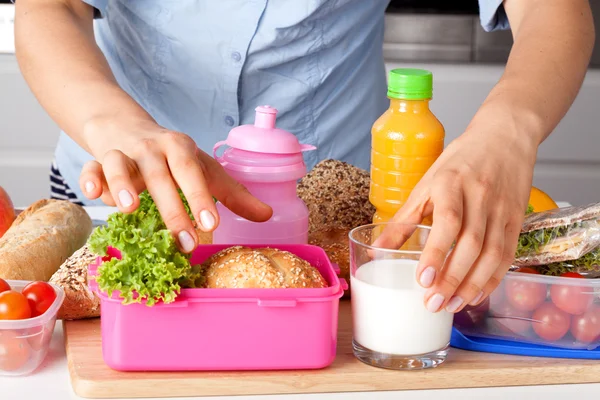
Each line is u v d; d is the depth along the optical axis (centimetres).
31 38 136
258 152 117
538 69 127
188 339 102
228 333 102
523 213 109
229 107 177
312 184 142
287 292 101
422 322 104
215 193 110
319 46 175
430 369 106
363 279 106
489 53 282
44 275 128
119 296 100
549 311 110
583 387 108
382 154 123
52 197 214
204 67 174
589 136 289
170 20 172
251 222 119
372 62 188
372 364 107
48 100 128
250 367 104
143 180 104
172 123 183
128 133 109
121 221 100
